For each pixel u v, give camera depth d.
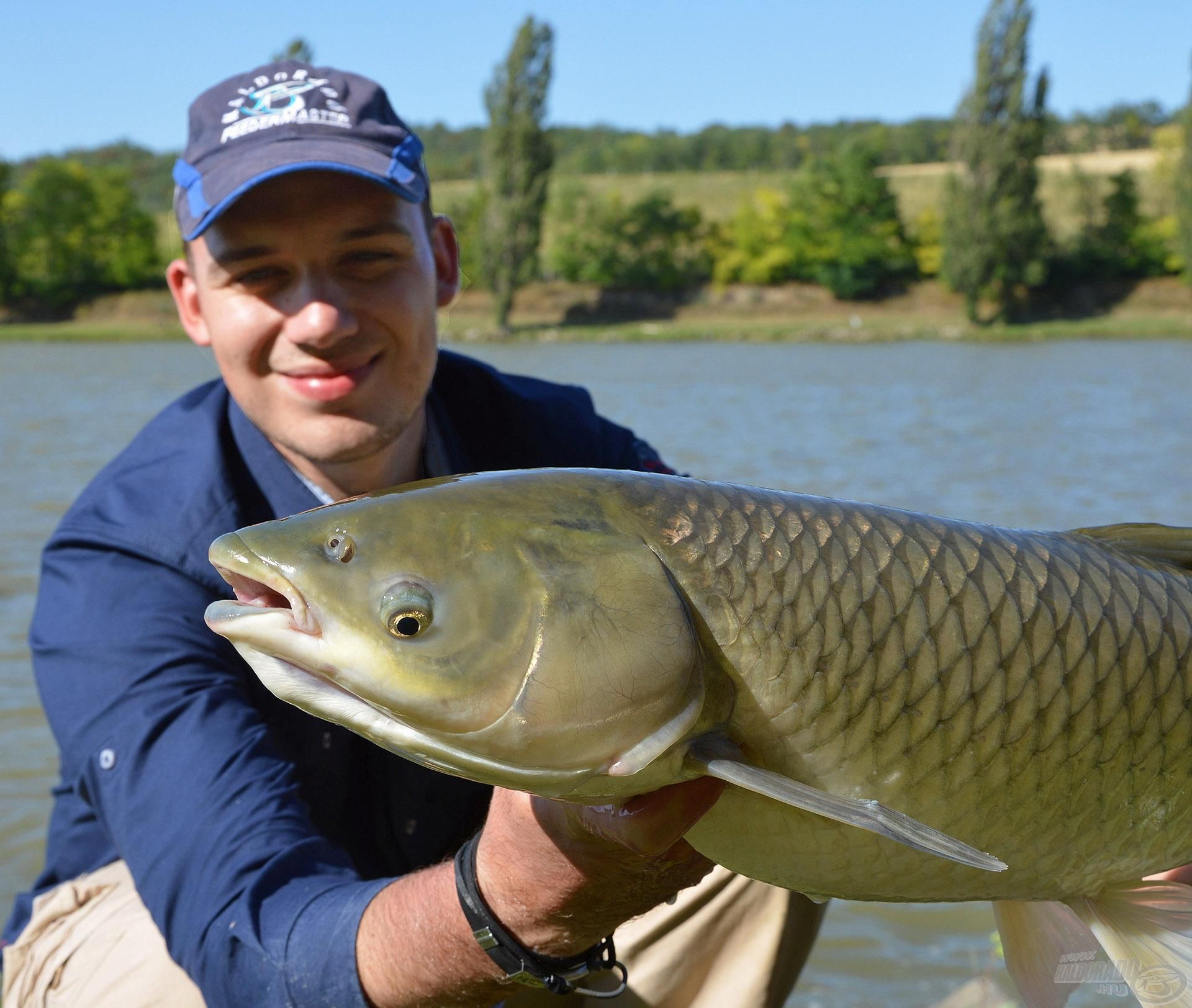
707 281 62.62
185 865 2.17
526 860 1.88
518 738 1.71
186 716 2.33
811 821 1.90
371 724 1.75
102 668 2.41
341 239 2.60
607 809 1.80
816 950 3.65
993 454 15.45
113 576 2.51
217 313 2.64
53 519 10.61
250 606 1.76
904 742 1.91
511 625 1.72
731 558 1.83
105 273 66.31
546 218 72.88
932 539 1.97
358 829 2.69
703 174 96.62
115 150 131.62
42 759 5.00
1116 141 108.00
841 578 1.88
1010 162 55.78
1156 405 22.81
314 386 2.64
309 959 1.99
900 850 1.94
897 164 107.88
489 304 61.78
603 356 42.56
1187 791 2.14
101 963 2.55
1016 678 1.97
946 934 3.75
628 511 1.83
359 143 2.64
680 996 2.83
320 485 2.78
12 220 65.88
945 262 56.78
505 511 1.78
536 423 3.10
